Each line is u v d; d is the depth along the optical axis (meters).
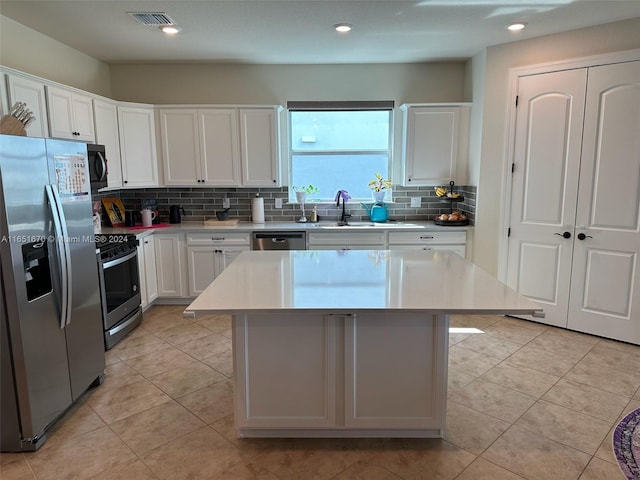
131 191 4.92
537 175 3.83
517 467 2.10
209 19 3.22
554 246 3.82
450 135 4.53
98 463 2.15
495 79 4.00
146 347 3.54
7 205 2.04
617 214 3.45
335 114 4.90
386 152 4.95
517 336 3.71
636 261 3.41
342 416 2.27
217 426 2.46
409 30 3.52
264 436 2.35
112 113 4.11
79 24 3.32
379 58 4.48
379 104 4.79
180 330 3.91
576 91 3.53
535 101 3.77
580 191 3.61
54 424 2.48
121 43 3.84
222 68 4.72
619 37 3.33
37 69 3.51
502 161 4.05
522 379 2.96
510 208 4.04
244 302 1.98
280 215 4.98
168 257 4.47
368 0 2.90
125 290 3.74
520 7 3.04
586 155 3.54
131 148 4.35
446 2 2.94
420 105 4.46
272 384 2.24
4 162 2.03
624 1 2.93
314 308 1.90
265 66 4.73
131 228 4.41
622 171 3.39
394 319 2.17
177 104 4.62
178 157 4.58
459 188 4.82
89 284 2.77
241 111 4.52
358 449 2.25
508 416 2.52
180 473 2.08
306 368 2.22
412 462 2.14
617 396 2.73
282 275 2.48
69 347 2.54
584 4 2.99
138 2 2.89
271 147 4.58
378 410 2.26
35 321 2.24
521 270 4.05
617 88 3.34
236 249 4.45
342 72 4.75
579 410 2.58
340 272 2.55
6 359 2.15
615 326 3.57
